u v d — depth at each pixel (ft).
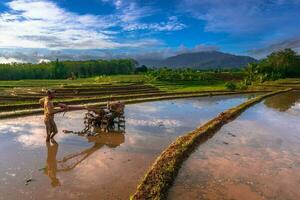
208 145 58.54
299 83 298.35
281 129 78.43
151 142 58.80
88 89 178.40
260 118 95.71
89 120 68.28
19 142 54.95
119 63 610.65
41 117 81.20
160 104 126.21
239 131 73.41
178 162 45.34
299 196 36.55
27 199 32.45
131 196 32.78
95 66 574.56
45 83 256.11
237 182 40.04
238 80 371.97
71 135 61.87
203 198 34.76
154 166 42.16
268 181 40.93
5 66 477.36
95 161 45.91
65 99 124.57
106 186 36.47
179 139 59.06
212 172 43.37
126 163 45.32
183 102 138.92
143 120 83.66
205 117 94.73
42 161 44.98
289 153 55.52
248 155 52.95
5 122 73.15
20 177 38.42
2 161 44.19
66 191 34.76
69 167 42.83
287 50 437.17
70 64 554.87
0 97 131.64
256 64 404.36
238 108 110.42
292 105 136.56
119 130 68.85
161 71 334.85
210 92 201.67
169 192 35.83
